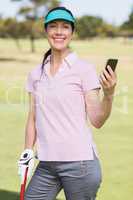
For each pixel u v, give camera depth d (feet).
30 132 15.53
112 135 46.06
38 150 14.65
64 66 14.30
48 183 14.78
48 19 14.62
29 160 15.06
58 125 14.17
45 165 14.62
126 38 482.69
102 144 41.60
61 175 14.38
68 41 14.70
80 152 14.07
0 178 29.78
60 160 14.19
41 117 14.43
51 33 14.64
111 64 13.33
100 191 26.99
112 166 33.12
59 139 14.14
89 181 14.20
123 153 37.68
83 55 214.69
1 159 35.32
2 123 53.72
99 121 14.12
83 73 14.12
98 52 242.99
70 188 14.37
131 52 247.70
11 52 260.21
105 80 13.34
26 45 351.46
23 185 14.99
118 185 28.25
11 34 300.61
